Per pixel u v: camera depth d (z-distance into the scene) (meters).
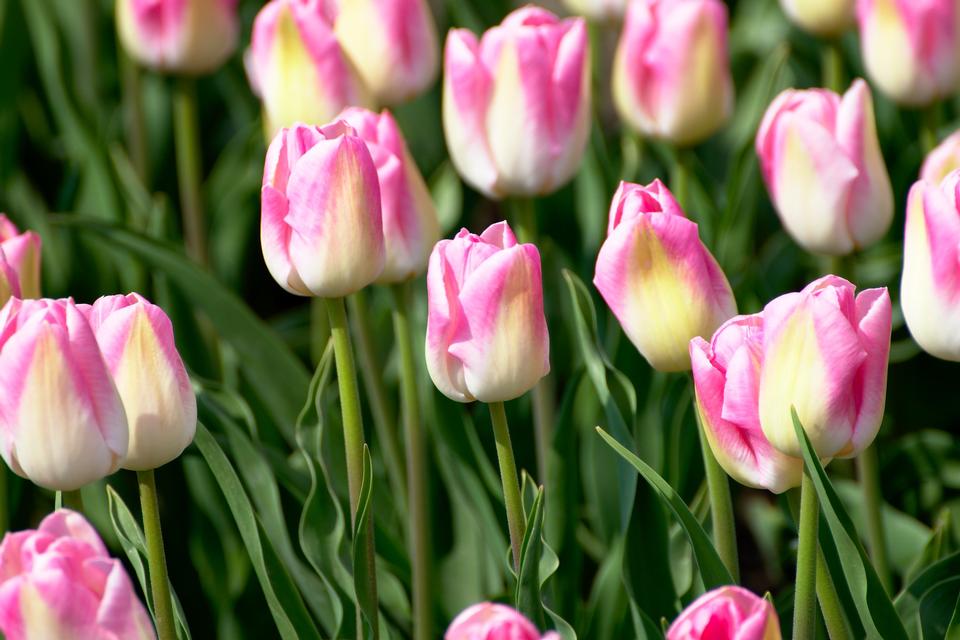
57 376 1.38
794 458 1.40
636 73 1.76
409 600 1.67
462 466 1.68
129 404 1.41
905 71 1.77
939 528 1.62
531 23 1.64
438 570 1.70
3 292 1.48
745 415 1.40
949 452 1.81
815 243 1.61
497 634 1.30
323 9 1.69
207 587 1.73
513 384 1.42
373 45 1.70
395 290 1.58
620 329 1.72
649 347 1.47
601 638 1.60
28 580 1.32
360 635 1.50
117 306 1.43
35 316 1.38
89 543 1.34
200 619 1.72
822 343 1.37
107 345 1.40
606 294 1.47
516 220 1.66
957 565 1.53
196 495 1.74
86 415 1.38
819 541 1.45
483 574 1.71
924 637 1.51
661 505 1.56
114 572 1.33
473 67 1.61
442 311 1.41
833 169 1.58
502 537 1.67
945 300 1.43
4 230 1.58
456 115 1.63
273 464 1.66
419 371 1.76
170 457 1.42
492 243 1.43
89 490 1.72
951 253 1.43
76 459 1.39
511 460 1.44
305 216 1.43
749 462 1.41
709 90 1.75
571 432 1.63
